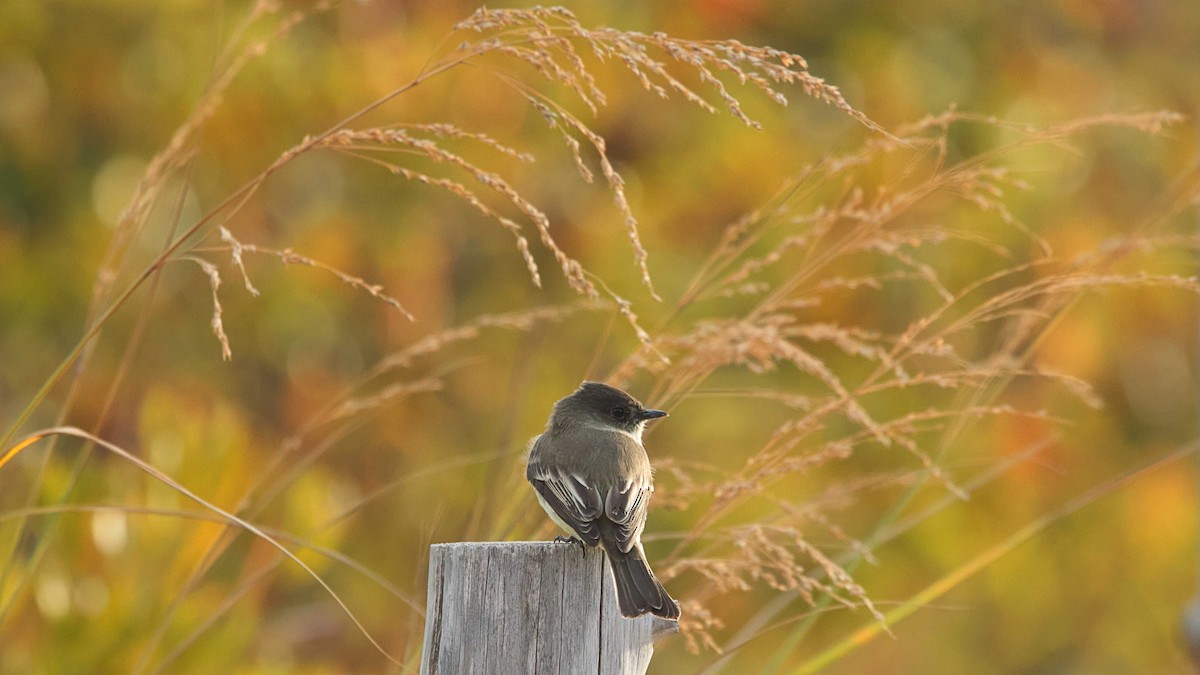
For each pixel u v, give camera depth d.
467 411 15.38
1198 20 17.61
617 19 15.34
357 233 15.72
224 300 15.59
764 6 16.27
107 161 15.50
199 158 15.04
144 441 8.88
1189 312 16.75
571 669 4.80
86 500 8.07
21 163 15.33
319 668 9.36
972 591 15.12
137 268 14.84
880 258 14.96
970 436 15.05
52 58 15.12
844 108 5.12
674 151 15.98
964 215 15.10
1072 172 16.42
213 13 14.93
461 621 4.79
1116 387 17.20
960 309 15.20
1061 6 17.12
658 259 15.54
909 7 16.67
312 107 15.05
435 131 5.44
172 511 5.68
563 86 15.38
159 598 7.94
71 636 7.71
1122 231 16.02
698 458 14.75
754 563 6.42
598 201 15.99
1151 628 16.31
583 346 15.29
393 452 15.16
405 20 15.41
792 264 14.69
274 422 15.62
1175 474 16.95
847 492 7.63
